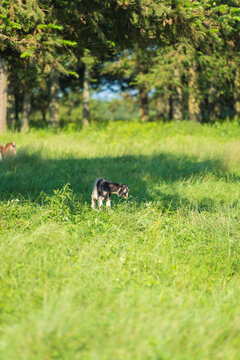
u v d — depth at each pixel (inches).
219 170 687.7
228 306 240.1
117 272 274.7
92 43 510.3
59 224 372.5
